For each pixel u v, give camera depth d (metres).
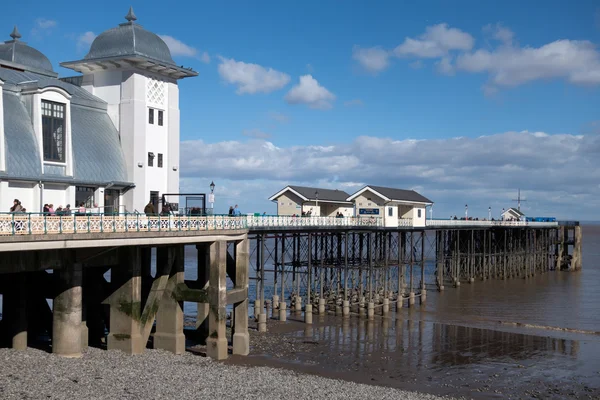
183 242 29.84
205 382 26.53
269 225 39.97
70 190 32.72
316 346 36.38
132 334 29.80
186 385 25.86
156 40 39.06
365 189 55.06
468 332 41.84
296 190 52.38
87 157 34.62
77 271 27.67
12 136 30.23
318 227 44.50
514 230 83.31
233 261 35.31
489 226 73.06
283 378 28.27
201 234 30.97
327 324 43.22
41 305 32.38
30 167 30.48
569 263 92.19
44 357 27.75
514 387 29.55
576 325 45.34
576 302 56.53
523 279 77.00
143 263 33.56
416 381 30.02
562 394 28.75
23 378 24.78
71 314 27.91
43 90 31.42
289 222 42.06
